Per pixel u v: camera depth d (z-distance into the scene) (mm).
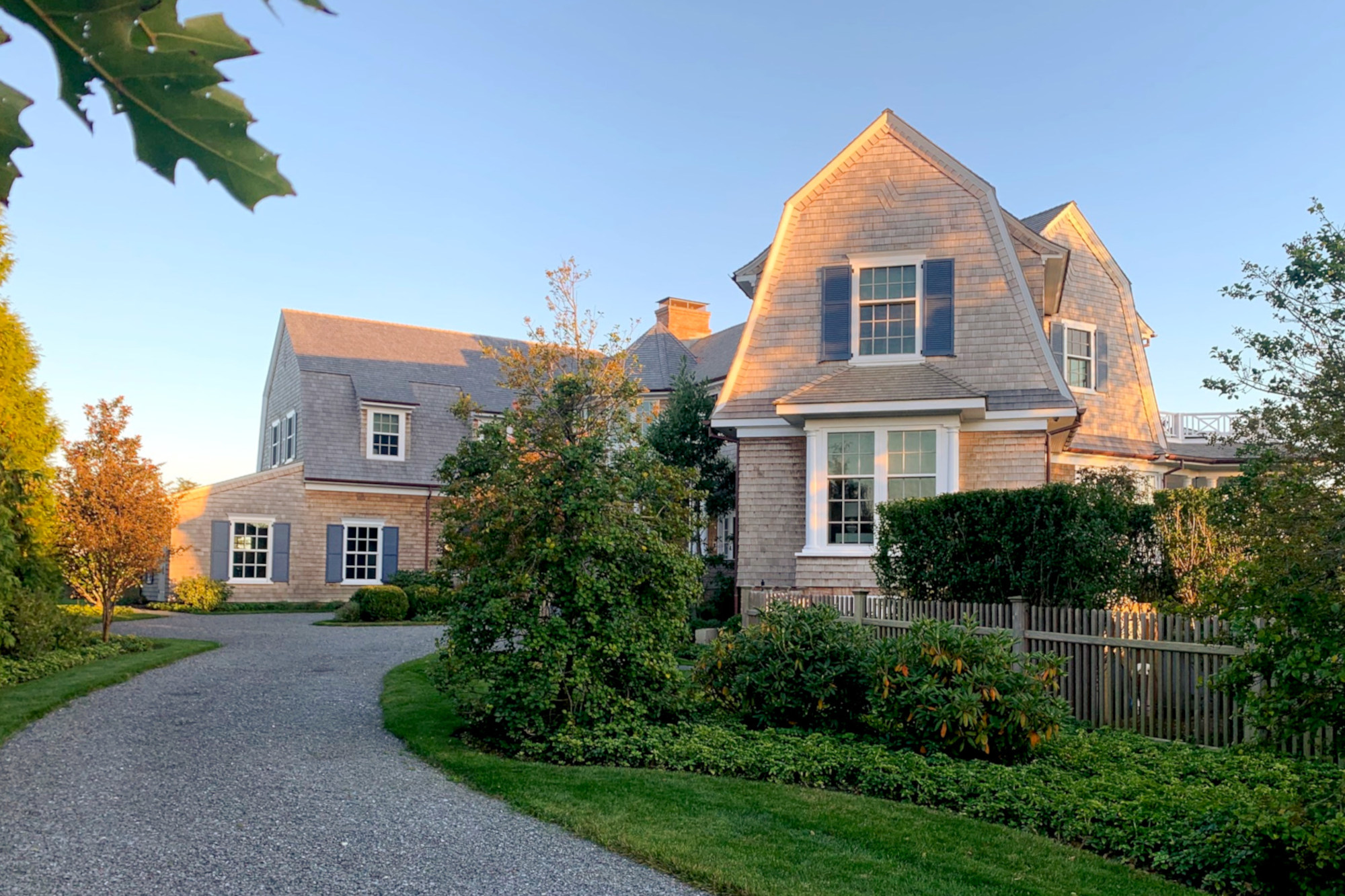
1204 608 7188
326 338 31203
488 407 31500
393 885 5477
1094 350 21500
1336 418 7012
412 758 8664
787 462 17078
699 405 22578
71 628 15344
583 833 6383
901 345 16797
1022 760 8414
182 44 952
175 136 1014
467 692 9836
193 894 5305
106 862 5805
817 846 6047
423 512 29750
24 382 16469
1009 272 16312
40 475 15430
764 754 8336
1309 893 5207
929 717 8539
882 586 12727
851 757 8180
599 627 9312
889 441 15938
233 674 13703
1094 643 10156
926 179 16938
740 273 19156
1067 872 5648
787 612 10359
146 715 10570
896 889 5316
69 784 7629
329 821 6688
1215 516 7352
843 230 17234
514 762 8391
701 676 10484
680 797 7172
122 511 16766
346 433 29125
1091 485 12734
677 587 9945
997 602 11555
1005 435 16047
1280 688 5543
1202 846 5750
